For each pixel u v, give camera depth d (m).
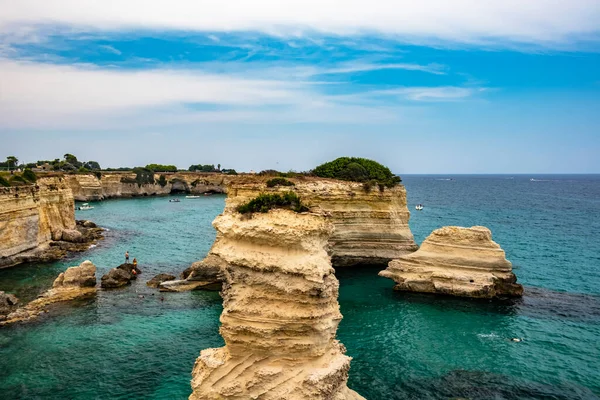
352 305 40.84
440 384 26.77
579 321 36.72
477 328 35.31
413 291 44.34
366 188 56.78
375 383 26.89
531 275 51.81
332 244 54.53
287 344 18.19
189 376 27.30
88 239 73.06
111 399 24.70
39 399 24.69
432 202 161.75
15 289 44.75
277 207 19.98
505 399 25.12
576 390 26.11
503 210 131.00
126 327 34.81
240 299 18.75
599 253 65.19
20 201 57.41
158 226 93.75
